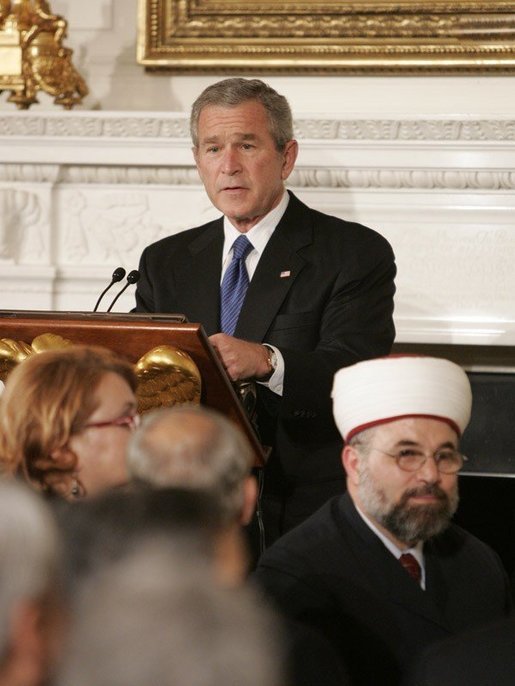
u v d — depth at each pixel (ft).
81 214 58.18
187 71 61.21
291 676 23.36
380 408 29.01
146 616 12.16
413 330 56.03
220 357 37.09
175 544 13.66
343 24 59.57
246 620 12.28
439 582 30.14
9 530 13.08
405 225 56.03
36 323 32.89
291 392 39.22
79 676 12.10
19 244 58.23
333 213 56.24
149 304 44.52
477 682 23.00
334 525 29.63
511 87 59.36
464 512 57.77
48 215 57.98
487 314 55.83
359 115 55.06
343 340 41.63
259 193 42.83
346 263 42.86
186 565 12.93
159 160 56.65
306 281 42.75
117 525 15.11
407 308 56.18
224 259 43.96
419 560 30.14
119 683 11.92
